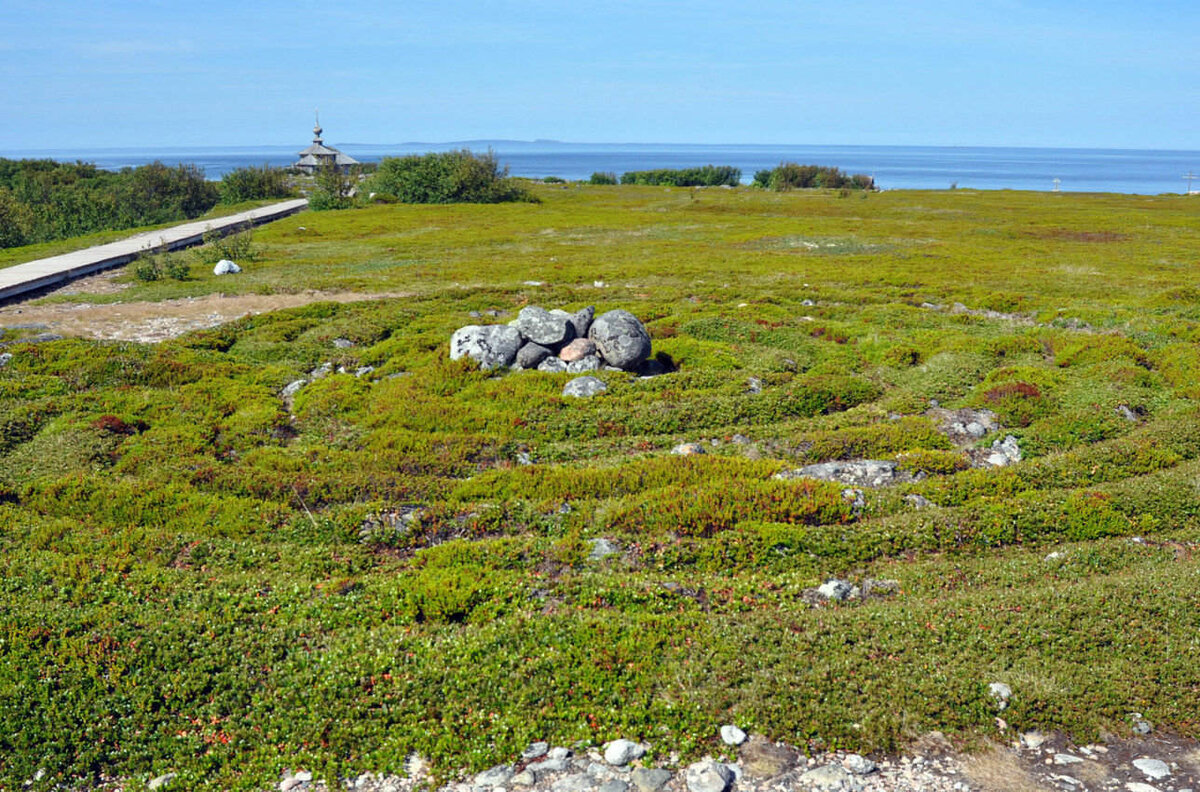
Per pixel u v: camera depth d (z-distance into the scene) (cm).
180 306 3747
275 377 2588
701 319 3198
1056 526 1538
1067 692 1020
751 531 1483
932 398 2392
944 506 1644
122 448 1952
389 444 2008
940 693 1020
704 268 4872
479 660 1098
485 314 3509
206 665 1090
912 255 5572
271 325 3269
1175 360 2600
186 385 2462
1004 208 9438
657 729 970
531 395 2295
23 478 1780
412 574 1358
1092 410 2152
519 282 4400
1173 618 1168
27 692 1020
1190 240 6525
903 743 956
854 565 1430
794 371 2664
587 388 2358
